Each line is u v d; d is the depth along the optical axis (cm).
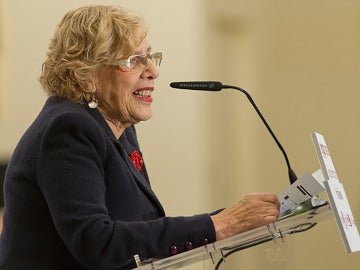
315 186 459
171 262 437
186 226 461
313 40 976
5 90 938
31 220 475
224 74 987
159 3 969
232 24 988
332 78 970
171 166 984
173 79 977
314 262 929
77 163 462
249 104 988
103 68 503
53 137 466
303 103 977
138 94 515
